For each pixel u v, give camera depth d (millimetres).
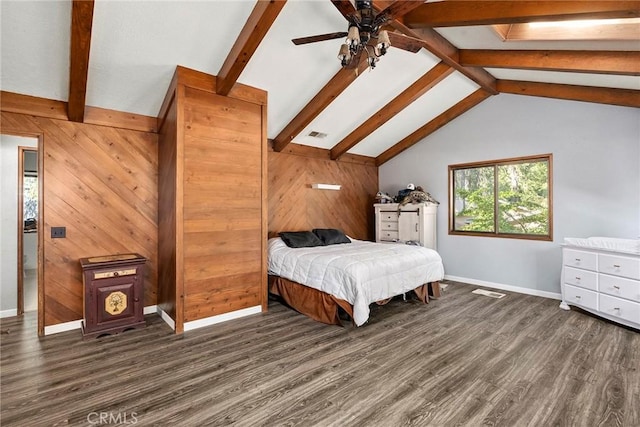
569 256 3934
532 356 2729
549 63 3438
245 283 3789
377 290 3582
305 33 3184
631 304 3242
